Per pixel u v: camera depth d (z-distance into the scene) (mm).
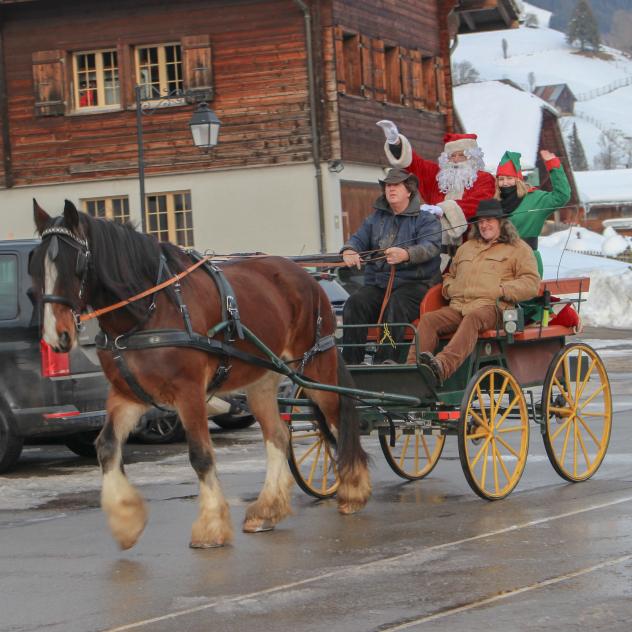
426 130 35562
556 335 11695
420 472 12078
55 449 15820
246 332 9672
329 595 7512
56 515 10789
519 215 12625
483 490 10594
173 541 9414
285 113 30641
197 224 31375
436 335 11102
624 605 7027
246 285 10031
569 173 71188
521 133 70000
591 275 36406
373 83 32375
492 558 8305
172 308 9148
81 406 13008
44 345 12812
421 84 35062
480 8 38156
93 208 32312
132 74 31531
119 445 9195
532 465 12531
